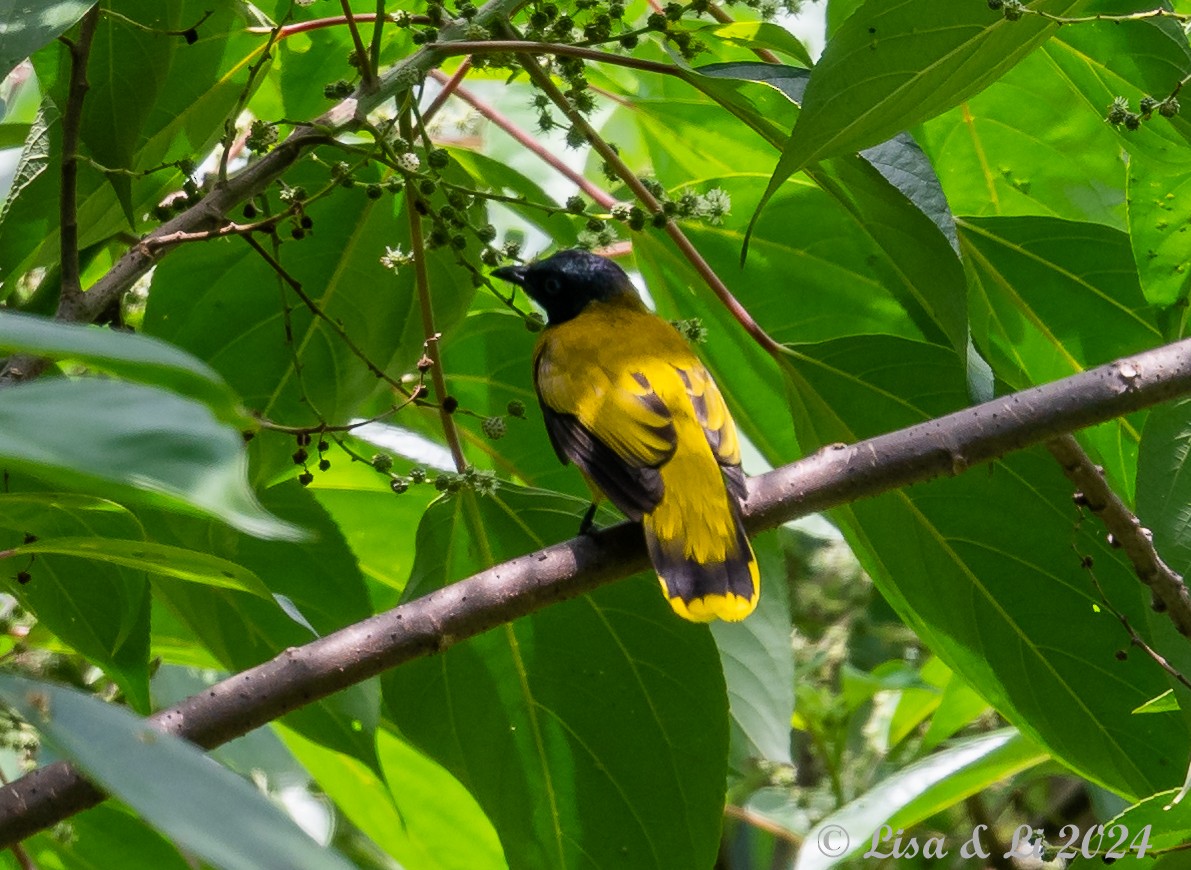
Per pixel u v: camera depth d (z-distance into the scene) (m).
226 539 9.20
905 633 15.28
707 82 8.11
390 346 10.04
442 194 9.82
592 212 11.09
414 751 11.52
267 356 9.91
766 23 9.48
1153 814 8.88
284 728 11.48
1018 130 11.02
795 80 8.12
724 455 9.69
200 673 13.07
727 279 11.29
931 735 13.23
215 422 3.12
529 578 8.04
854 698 14.31
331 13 10.76
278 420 9.88
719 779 9.25
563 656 9.34
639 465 9.52
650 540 9.03
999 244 10.45
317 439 10.02
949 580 9.87
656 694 9.32
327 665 7.25
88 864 10.58
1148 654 8.90
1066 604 9.68
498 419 8.41
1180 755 9.58
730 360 11.67
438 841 11.88
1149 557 8.66
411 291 10.00
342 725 9.70
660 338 10.92
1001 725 15.02
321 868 3.26
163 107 9.37
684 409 9.94
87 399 3.17
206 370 3.26
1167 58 8.96
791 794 14.92
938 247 8.17
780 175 7.53
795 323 11.42
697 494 9.23
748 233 7.71
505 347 11.96
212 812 3.35
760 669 12.03
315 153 9.88
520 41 8.27
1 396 3.15
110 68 8.46
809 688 14.19
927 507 9.70
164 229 7.93
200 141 9.69
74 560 8.38
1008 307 10.77
